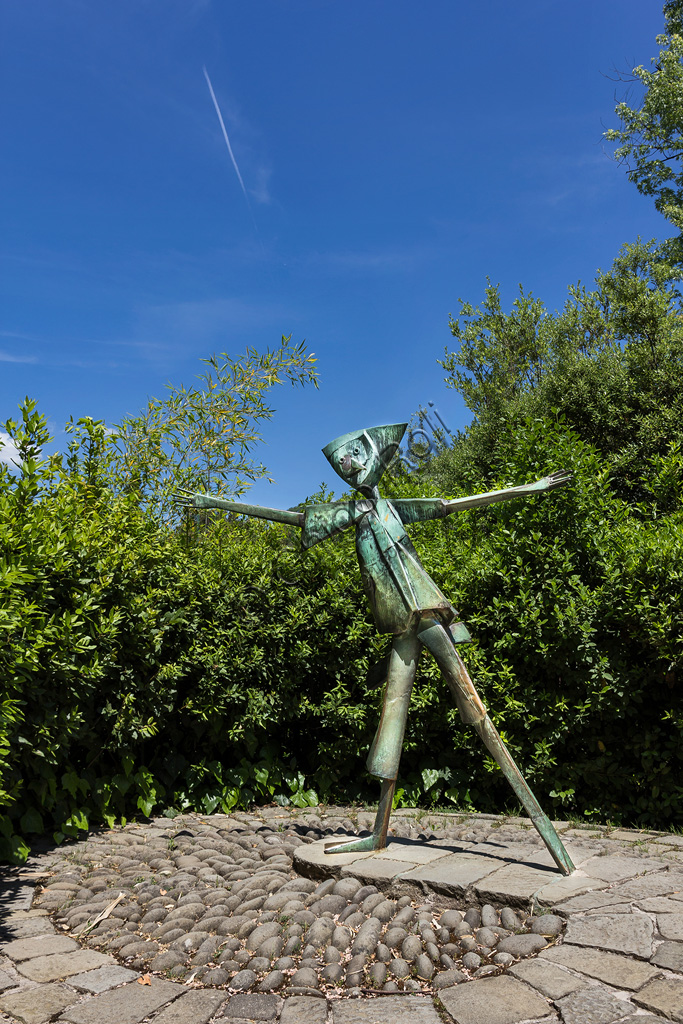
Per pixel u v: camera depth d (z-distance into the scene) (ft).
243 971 9.24
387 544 13.97
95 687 16.98
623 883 11.30
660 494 21.99
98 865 14.21
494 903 10.81
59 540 16.19
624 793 17.78
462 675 13.33
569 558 18.35
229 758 20.52
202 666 19.10
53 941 10.38
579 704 17.85
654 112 57.72
